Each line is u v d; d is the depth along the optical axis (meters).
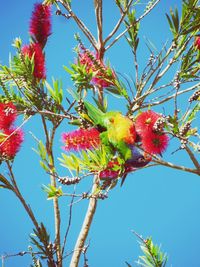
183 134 1.07
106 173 1.11
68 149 1.13
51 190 1.13
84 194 1.12
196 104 1.17
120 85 1.27
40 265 1.34
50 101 1.36
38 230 1.35
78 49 1.28
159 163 1.24
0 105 1.32
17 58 1.34
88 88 1.21
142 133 1.06
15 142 1.32
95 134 1.12
